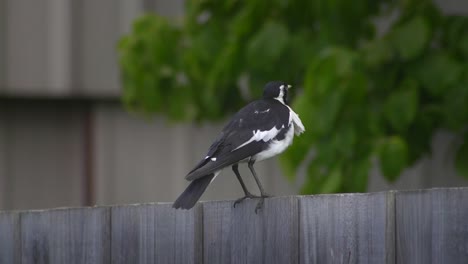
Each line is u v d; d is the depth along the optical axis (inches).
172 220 277.4
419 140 488.1
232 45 482.6
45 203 678.5
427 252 287.1
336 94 428.5
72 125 681.6
